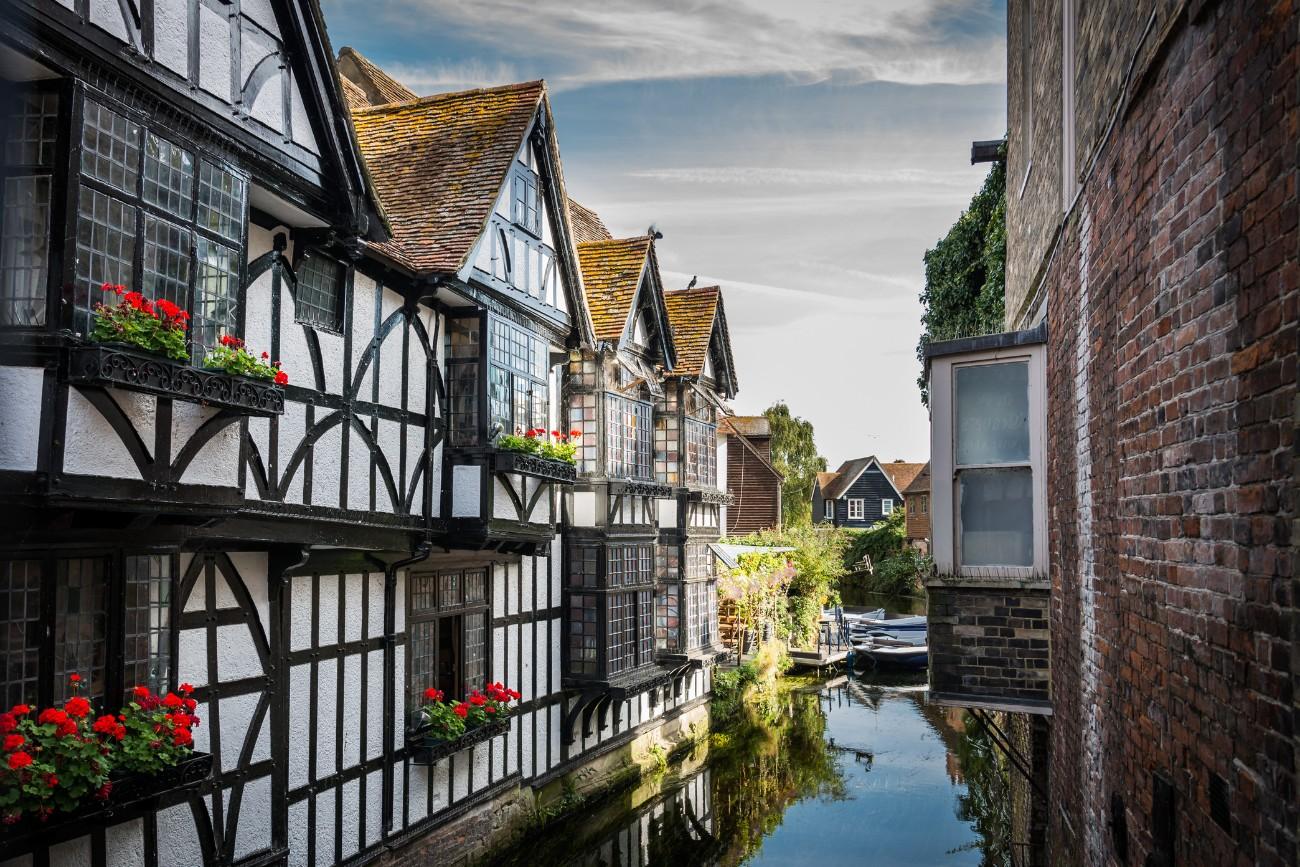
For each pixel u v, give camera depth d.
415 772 9.62
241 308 6.51
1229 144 2.66
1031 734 7.98
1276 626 2.32
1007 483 6.82
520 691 11.95
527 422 11.05
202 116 6.16
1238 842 2.58
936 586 6.80
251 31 6.73
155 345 5.39
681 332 17.89
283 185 7.13
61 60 5.13
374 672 9.08
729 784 15.05
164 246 5.81
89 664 5.52
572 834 12.44
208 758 6.03
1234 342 2.62
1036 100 7.56
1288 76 2.24
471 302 9.91
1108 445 4.30
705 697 18.56
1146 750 3.59
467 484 9.93
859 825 12.86
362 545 8.56
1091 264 4.75
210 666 6.96
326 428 8.07
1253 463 2.48
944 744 17.42
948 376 7.01
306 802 8.04
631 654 14.30
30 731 5.02
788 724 19.20
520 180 10.98
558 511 13.26
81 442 5.16
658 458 17.19
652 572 15.15
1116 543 4.13
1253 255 2.48
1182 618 3.12
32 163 5.16
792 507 47.69
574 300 12.24
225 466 6.19
